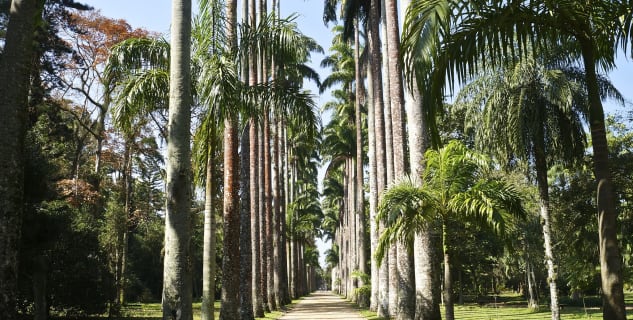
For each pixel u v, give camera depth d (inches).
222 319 545.0
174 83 311.9
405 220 395.2
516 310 1190.9
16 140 267.0
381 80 1011.3
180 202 301.3
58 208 770.2
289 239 2095.2
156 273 1866.4
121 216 1194.6
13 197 263.1
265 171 1277.1
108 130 1197.7
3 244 256.8
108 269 932.0
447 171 385.4
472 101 730.8
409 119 522.3
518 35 260.5
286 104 530.0
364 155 1854.1
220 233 1669.5
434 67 260.1
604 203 234.2
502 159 719.7
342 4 1071.6
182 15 317.7
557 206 871.1
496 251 1207.6
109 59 497.4
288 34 518.0
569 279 981.8
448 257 389.7
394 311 801.6
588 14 254.1
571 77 664.4
